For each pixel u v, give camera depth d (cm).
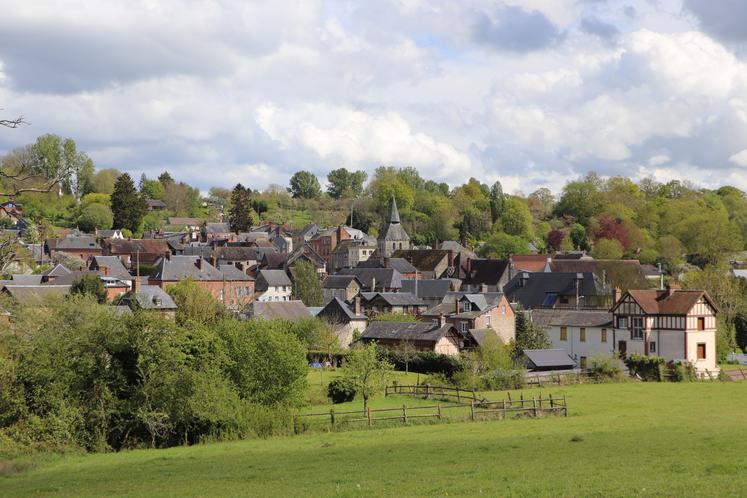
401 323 10044
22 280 11381
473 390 6519
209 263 15175
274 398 5584
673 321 9338
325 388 6912
